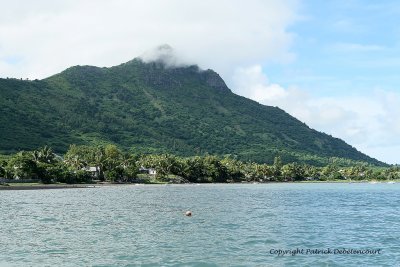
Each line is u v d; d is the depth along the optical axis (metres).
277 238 56.38
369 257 45.03
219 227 67.00
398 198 148.38
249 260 43.12
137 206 104.31
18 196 140.88
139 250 47.78
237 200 129.12
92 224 69.94
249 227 67.19
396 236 59.16
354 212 94.94
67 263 41.66
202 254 45.72
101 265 40.88
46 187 196.00
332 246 51.03
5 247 49.59
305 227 67.94
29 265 40.88
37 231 62.03
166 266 40.47
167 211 92.06
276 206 108.75
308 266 40.91
